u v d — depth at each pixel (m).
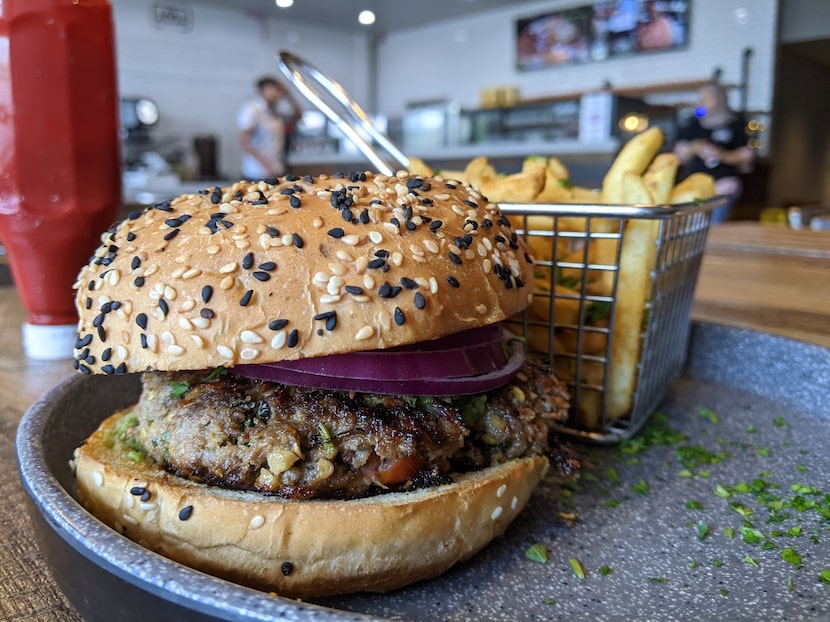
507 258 0.15
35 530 0.12
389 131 1.24
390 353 0.14
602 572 0.14
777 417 0.23
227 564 0.12
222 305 0.13
